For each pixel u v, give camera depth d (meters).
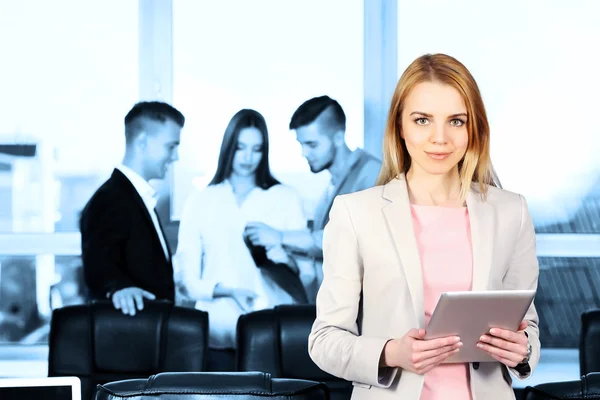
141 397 1.56
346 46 5.71
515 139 5.69
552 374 5.64
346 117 5.71
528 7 5.67
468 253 2.15
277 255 5.66
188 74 5.71
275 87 5.71
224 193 5.68
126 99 5.67
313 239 5.70
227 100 5.71
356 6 5.70
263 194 5.70
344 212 2.19
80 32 5.67
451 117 2.08
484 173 2.21
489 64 5.68
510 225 2.19
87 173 5.65
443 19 5.67
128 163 5.66
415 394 2.04
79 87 5.67
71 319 3.53
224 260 5.65
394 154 2.23
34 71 5.65
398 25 5.67
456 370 2.10
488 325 1.94
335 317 2.16
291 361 3.34
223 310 5.62
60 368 3.50
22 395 1.35
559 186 5.69
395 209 2.15
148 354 3.53
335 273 2.18
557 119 5.68
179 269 5.63
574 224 5.70
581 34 5.67
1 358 5.59
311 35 5.71
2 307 5.59
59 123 5.66
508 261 2.18
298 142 5.71
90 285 5.57
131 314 3.56
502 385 2.10
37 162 5.64
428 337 1.93
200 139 5.70
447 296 1.82
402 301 2.09
